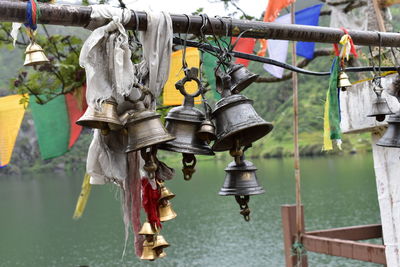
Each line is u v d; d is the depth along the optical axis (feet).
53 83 21.38
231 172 10.75
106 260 65.87
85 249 73.56
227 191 10.61
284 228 25.07
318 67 163.94
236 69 10.30
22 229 98.17
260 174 170.09
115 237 81.46
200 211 101.24
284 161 219.61
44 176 241.76
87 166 9.79
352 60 24.49
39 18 9.14
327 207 95.61
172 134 9.59
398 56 20.54
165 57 9.82
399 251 18.01
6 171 250.78
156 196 10.01
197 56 16.02
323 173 161.48
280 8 24.20
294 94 25.54
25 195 169.99
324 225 79.10
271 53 24.77
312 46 26.25
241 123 9.50
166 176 9.67
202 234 77.82
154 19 9.68
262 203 105.91
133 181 10.09
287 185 135.74
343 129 18.76
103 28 9.12
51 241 82.28
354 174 152.05
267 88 253.65
